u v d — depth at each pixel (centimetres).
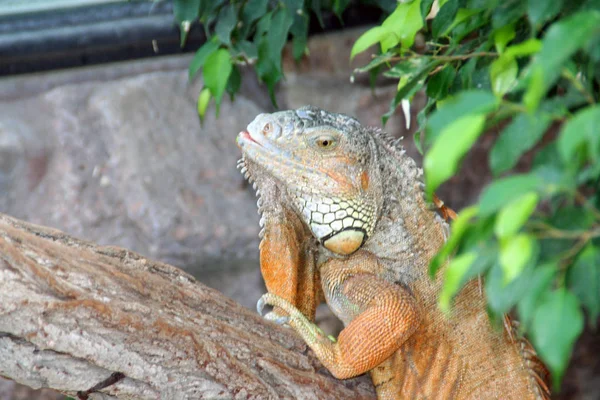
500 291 323
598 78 471
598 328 1009
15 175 967
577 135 282
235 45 829
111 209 967
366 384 603
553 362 284
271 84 834
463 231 344
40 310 436
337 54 1009
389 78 1009
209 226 976
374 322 565
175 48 1009
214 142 1013
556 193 400
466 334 610
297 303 634
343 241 599
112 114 997
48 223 954
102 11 981
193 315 522
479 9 528
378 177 613
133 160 983
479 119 296
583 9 421
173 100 1022
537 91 283
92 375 468
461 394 608
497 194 296
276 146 590
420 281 612
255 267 1002
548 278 308
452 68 591
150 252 965
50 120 991
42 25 974
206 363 491
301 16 884
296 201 602
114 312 461
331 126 594
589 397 1005
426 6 562
